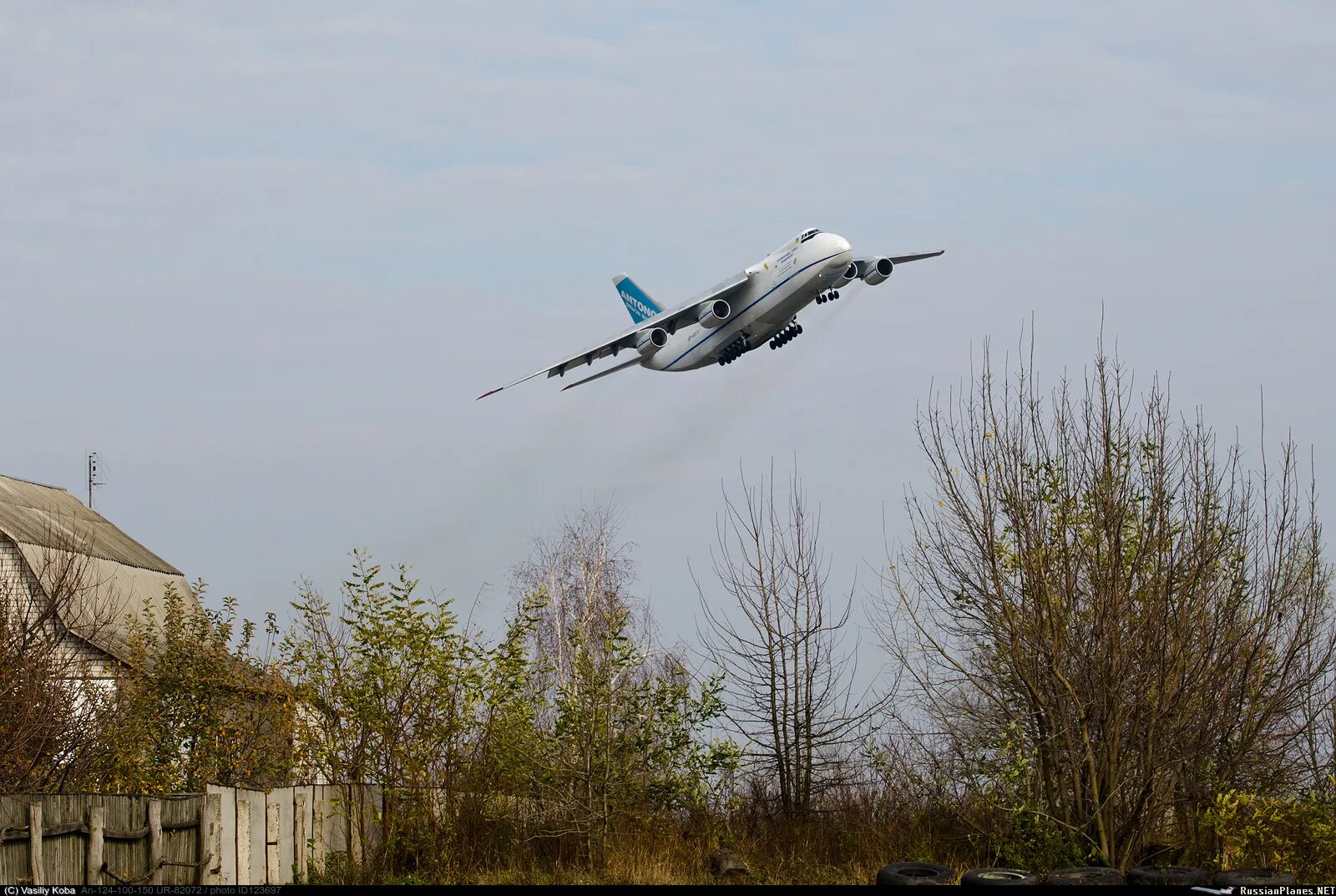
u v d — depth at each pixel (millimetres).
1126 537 29688
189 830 24156
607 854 31062
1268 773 29375
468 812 31250
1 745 26594
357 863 30141
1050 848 28594
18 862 19922
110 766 30516
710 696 34062
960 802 32062
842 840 33375
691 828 33812
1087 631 29625
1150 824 28641
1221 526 29516
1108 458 29625
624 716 33062
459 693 31516
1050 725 29828
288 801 27719
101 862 21688
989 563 30031
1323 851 25922
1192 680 28312
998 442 30516
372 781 31203
